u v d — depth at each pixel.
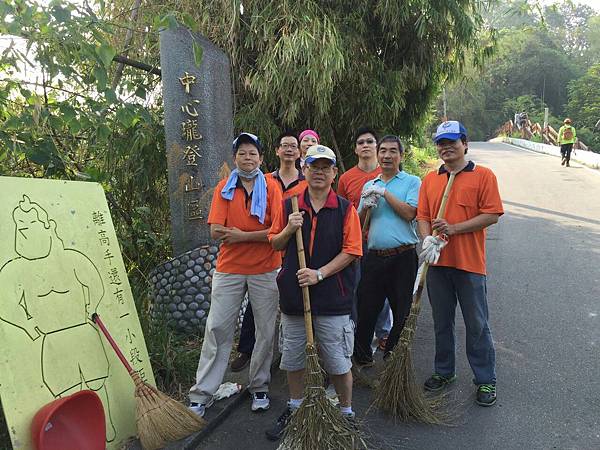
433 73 7.09
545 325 4.46
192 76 4.24
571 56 53.97
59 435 2.36
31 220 2.57
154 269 4.30
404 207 3.48
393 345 3.71
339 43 5.34
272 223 3.19
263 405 3.26
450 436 2.93
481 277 3.22
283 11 5.26
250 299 3.23
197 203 4.29
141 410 2.69
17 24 3.08
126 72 4.93
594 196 11.12
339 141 6.77
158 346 3.56
